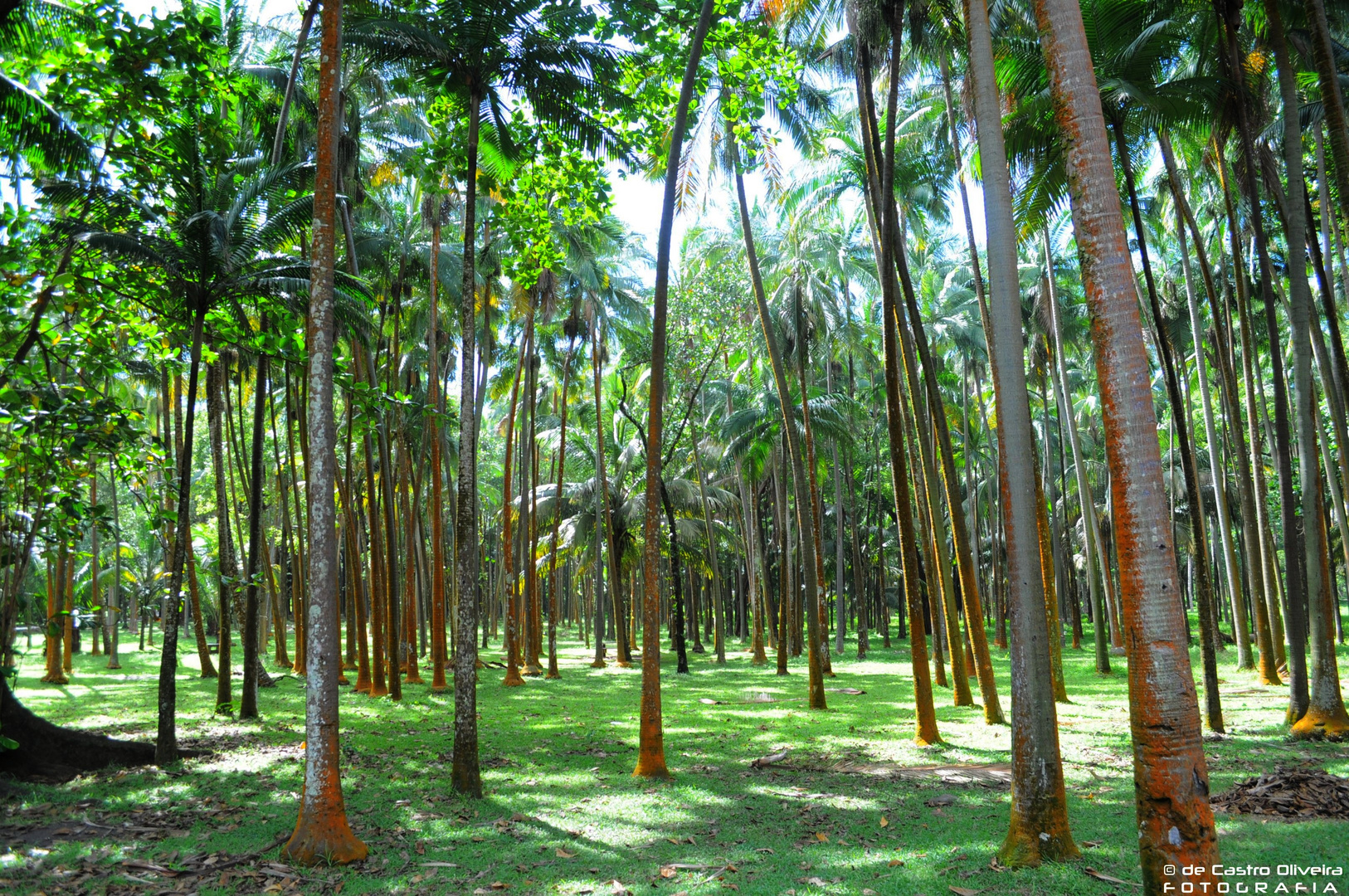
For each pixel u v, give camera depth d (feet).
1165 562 14.25
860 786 30.32
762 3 44.60
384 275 70.18
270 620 128.77
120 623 131.54
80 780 32.45
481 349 79.71
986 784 29.94
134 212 35.91
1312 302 46.11
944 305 99.81
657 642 33.63
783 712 51.29
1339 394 46.29
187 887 20.68
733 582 158.71
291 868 21.98
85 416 28.12
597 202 37.93
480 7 31.07
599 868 21.49
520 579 104.63
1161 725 13.97
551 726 47.01
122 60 30.89
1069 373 120.57
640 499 103.35
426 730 45.42
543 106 34.76
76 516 28.07
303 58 51.57
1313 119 46.16
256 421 51.13
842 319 85.25
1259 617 59.11
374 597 65.31
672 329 86.12
